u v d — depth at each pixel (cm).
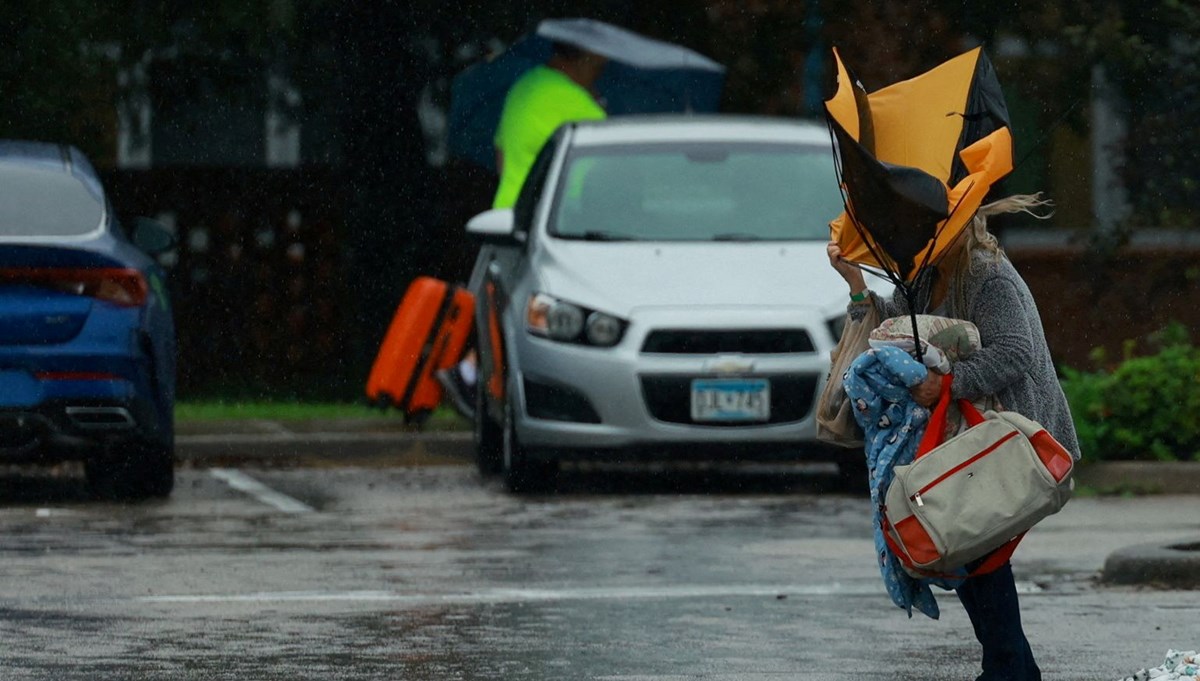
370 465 4344
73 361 3475
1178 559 2741
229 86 5356
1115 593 2688
